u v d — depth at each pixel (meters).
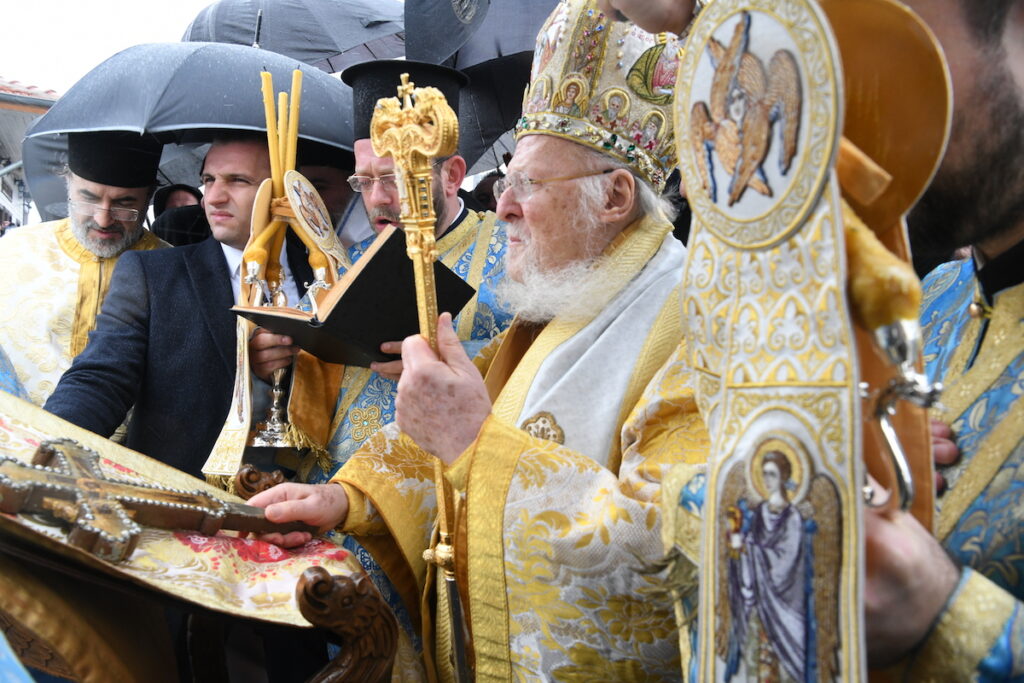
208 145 4.19
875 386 1.10
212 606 1.66
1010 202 1.37
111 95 3.42
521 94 3.89
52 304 3.50
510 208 2.29
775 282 1.10
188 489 2.11
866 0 1.11
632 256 2.18
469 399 1.89
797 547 1.05
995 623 1.10
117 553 1.59
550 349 2.16
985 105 1.32
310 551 2.03
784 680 1.06
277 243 2.89
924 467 1.13
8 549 1.55
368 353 2.47
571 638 1.77
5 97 4.96
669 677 1.76
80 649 1.57
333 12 5.09
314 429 2.75
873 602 1.09
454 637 2.01
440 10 3.82
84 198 3.47
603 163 2.21
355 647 1.72
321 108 3.54
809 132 1.02
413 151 1.91
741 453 1.13
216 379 2.97
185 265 3.11
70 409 2.76
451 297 2.47
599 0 1.86
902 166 1.12
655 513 1.65
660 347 2.06
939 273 1.74
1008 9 1.30
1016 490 1.29
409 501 2.37
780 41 1.05
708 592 1.18
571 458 1.83
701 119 1.19
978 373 1.44
